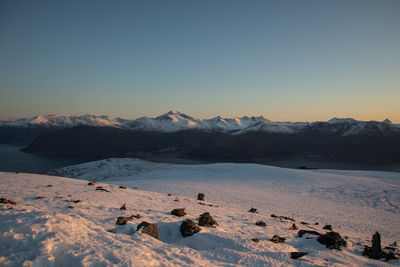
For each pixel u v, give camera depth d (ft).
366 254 34.47
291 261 26.08
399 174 227.81
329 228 60.85
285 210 93.50
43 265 15.88
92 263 16.55
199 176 227.20
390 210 108.17
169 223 35.40
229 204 94.73
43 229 19.48
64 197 54.29
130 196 67.82
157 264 18.61
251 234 37.96
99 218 37.47
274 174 215.51
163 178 223.92
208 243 30.12
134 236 25.21
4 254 16.22
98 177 270.05
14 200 45.03
